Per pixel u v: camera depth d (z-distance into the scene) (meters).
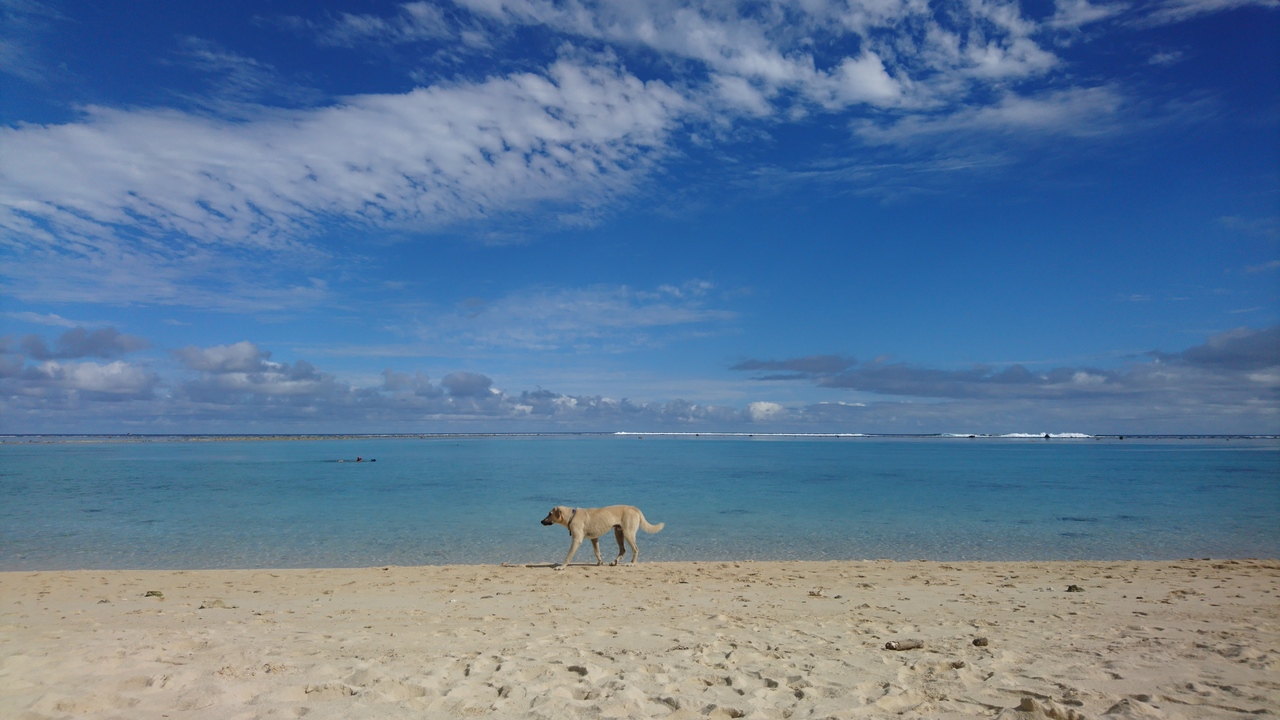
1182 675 6.17
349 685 5.61
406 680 5.84
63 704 4.93
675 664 6.62
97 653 6.55
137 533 21.19
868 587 12.30
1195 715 5.05
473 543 19.78
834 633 8.30
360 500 31.22
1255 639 7.84
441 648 7.36
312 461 72.19
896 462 72.50
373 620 9.28
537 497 32.78
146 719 4.73
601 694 5.58
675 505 29.38
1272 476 47.50
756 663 6.70
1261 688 5.71
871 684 5.94
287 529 22.17
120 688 5.42
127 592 11.90
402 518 24.97
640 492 35.66
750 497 32.91
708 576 13.75
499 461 75.81
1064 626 8.74
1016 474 50.84
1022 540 20.30
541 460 78.56
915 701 5.48
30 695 5.15
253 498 32.06
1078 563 15.41
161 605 10.59
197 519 24.50
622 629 8.60
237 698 5.24
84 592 11.90
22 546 18.94
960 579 13.27
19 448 114.31
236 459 75.94
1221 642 7.64
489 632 8.36
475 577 13.62
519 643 7.65
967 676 6.16
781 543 19.92
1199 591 11.62
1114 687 5.78
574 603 10.77
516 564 15.95
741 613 9.88
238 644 7.40
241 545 19.30
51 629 8.38
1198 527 22.66
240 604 10.72
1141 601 10.69
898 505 29.27
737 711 5.19
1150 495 33.53
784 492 35.59
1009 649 7.34
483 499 31.86
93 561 16.95
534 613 9.91
